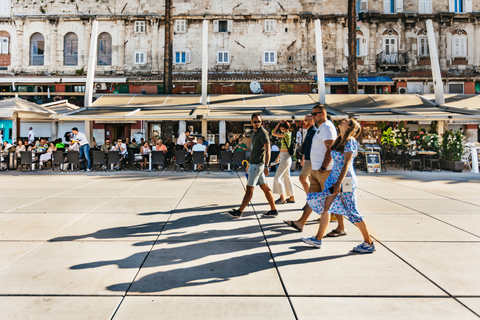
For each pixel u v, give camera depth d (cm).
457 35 2566
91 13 2544
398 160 1578
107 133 2414
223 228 487
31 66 2528
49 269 328
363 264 345
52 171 1342
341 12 2553
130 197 742
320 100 1669
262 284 297
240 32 2577
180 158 1359
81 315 241
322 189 440
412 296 274
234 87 2442
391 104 1608
